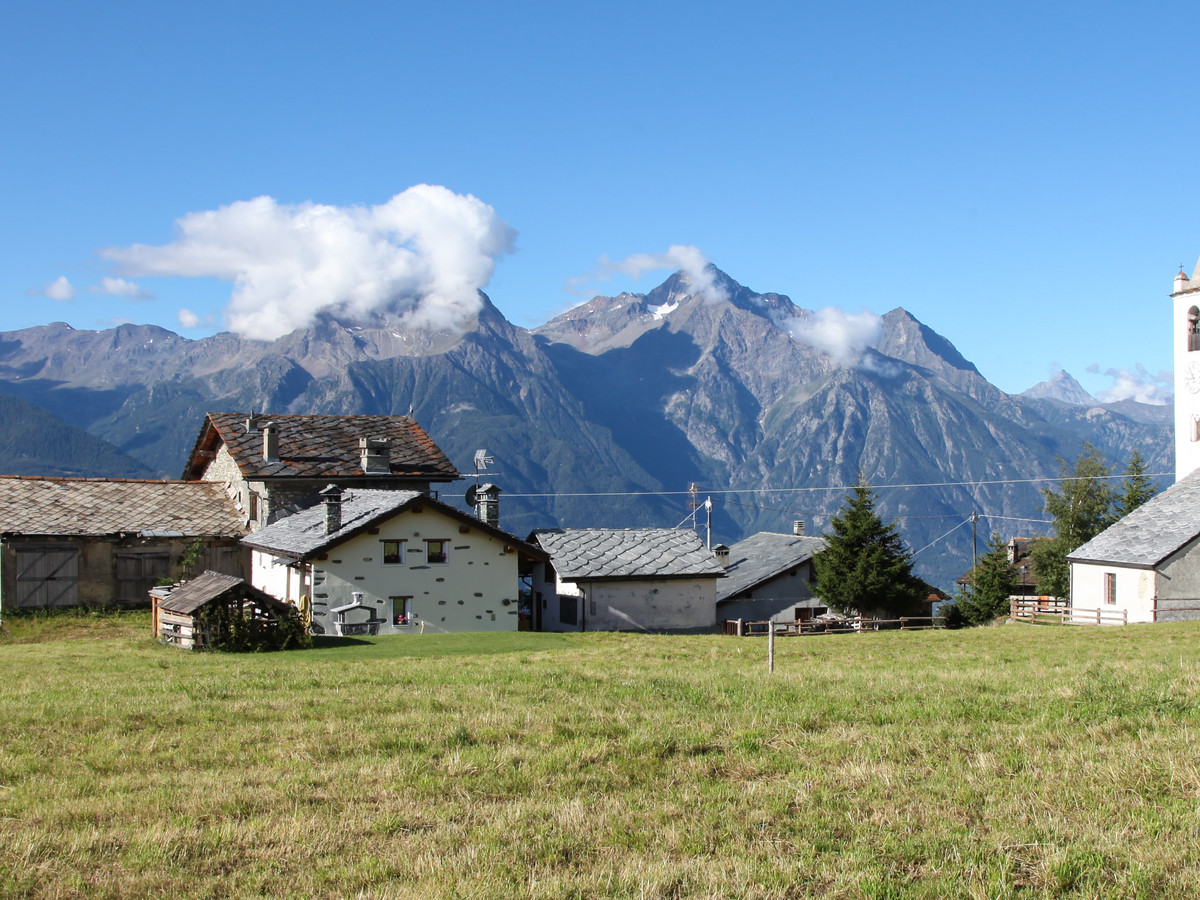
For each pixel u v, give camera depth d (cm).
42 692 2000
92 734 1484
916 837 934
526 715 1548
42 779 1227
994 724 1408
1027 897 801
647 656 2970
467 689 1902
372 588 3931
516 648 3247
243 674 2316
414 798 1117
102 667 2641
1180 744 1214
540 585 5216
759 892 820
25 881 860
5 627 4038
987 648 3209
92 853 948
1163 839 895
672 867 870
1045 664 2422
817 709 1557
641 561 4878
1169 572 4969
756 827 988
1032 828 940
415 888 837
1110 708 1457
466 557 4091
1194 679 1705
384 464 5159
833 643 3553
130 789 1182
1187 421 6788
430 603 4016
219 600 3158
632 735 1383
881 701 1653
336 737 1422
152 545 4594
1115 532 5488
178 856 932
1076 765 1151
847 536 5288
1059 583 7169
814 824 988
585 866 895
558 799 1101
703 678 2067
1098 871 838
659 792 1127
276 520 4866
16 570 4266
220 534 4753
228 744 1397
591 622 4703
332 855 934
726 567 5869
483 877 856
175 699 1808
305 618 3325
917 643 3478
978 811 1012
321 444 5272
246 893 848
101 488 4878
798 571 5644
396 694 1833
